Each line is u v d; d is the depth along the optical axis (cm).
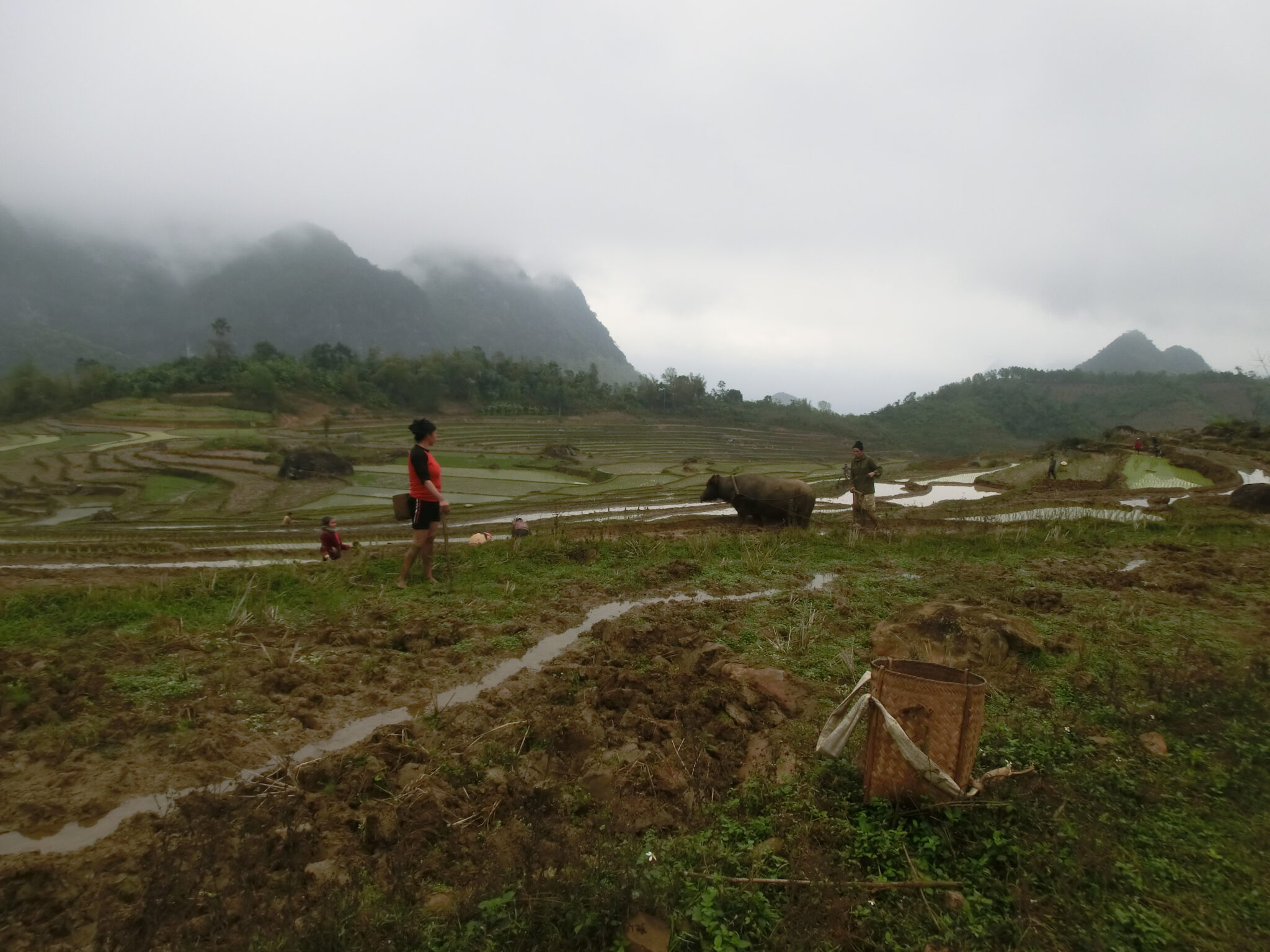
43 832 381
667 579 949
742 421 8575
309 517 2333
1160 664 611
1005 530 1333
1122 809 401
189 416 6009
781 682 556
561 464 4447
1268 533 1368
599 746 486
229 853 353
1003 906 325
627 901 312
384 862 354
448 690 586
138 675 568
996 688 572
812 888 322
